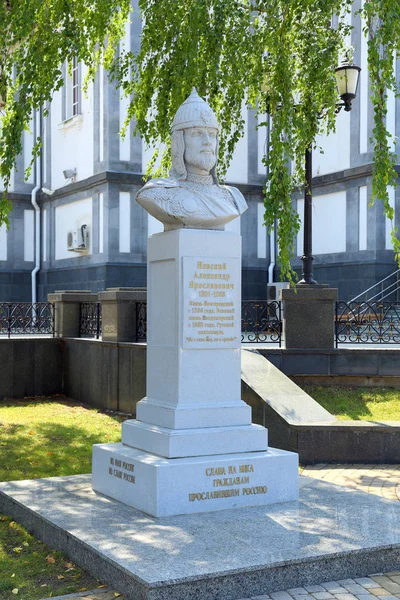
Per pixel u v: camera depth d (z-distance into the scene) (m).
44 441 8.95
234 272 5.83
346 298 19.53
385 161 7.40
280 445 8.09
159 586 3.97
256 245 21.88
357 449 7.87
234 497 5.46
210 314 5.71
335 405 9.89
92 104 20.64
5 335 14.48
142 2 10.14
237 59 9.51
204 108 5.96
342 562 4.49
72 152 21.98
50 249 23.39
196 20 9.13
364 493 5.95
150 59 10.52
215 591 4.11
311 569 4.39
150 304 6.04
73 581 4.52
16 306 14.67
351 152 19.38
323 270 20.30
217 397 5.72
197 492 5.33
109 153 19.80
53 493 6.01
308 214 11.11
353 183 19.38
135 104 11.01
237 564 4.23
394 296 18.59
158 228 20.47
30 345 13.42
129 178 19.97
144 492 5.35
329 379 10.75
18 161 24.05
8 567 4.81
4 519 5.85
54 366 13.62
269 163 8.38
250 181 21.77
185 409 5.55
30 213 24.25
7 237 23.94
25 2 8.64
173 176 6.02
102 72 19.98
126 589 4.18
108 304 11.74
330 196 20.17
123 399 11.27
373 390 10.55
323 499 5.74
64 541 4.96
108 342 11.60
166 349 5.77
